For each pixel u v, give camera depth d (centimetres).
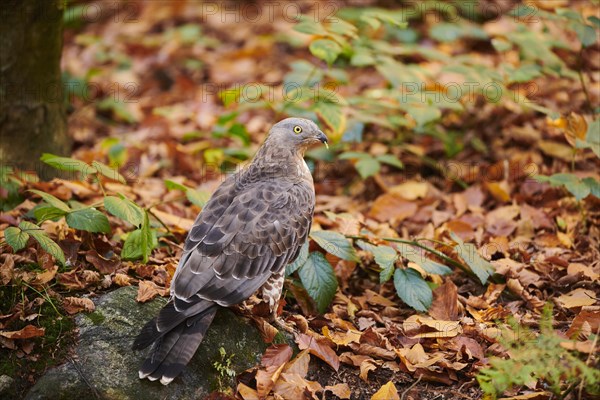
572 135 768
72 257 655
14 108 793
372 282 729
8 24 772
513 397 554
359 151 962
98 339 583
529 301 677
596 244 764
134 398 549
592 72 1015
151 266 662
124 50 1343
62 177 838
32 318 590
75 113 1130
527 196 851
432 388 592
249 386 584
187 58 1311
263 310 620
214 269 567
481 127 993
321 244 670
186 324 550
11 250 642
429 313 667
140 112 1148
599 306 639
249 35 1369
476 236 779
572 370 510
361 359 611
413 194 871
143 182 905
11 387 556
